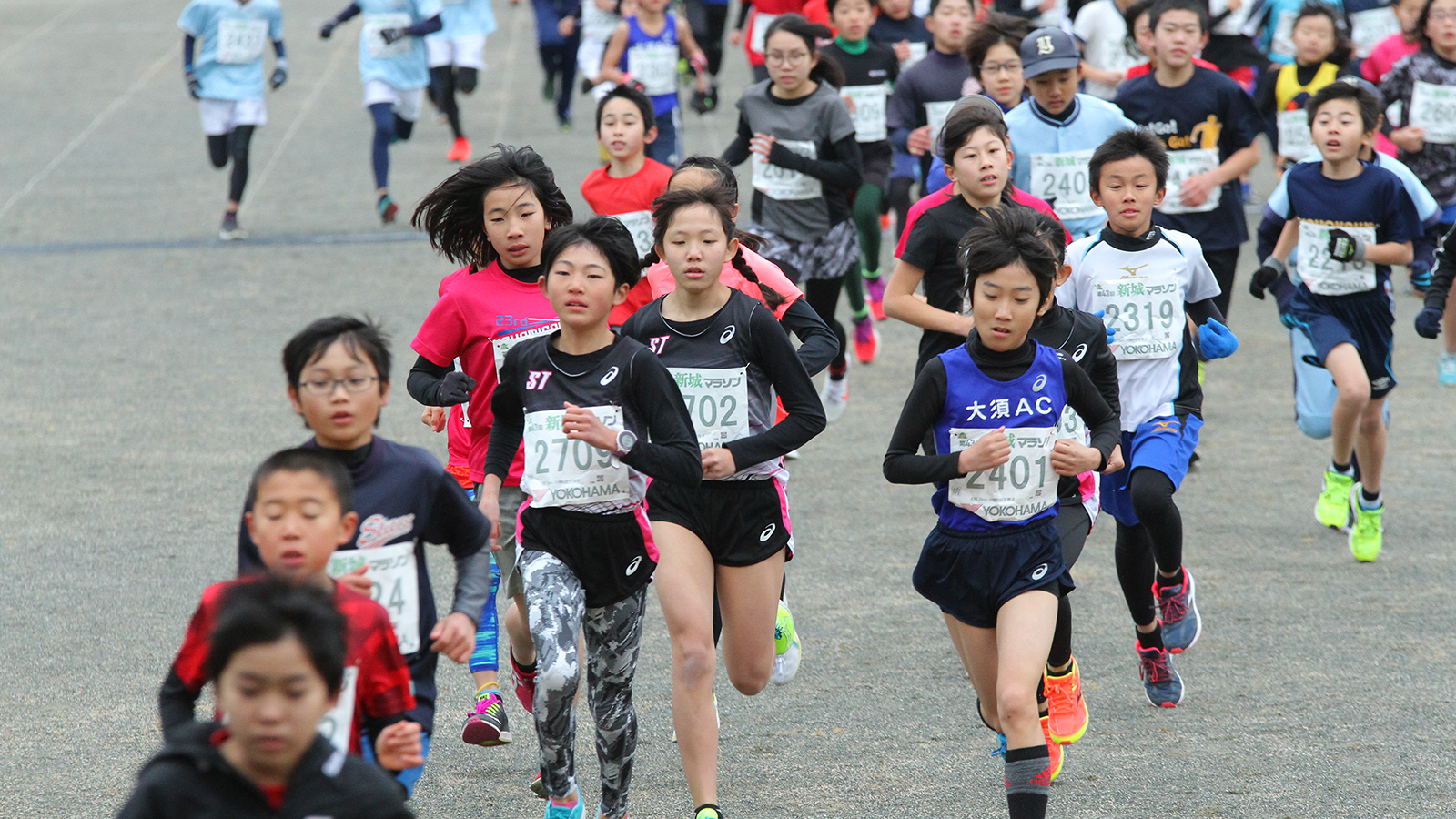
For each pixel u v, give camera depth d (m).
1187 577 20.30
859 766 18.70
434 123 67.81
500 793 18.14
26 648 22.12
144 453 31.42
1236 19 50.22
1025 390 16.41
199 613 11.74
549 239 16.00
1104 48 47.81
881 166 40.06
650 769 18.83
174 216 52.59
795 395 17.31
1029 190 26.39
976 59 29.72
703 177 20.38
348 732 12.06
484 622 18.91
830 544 27.05
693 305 17.69
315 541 11.99
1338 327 26.22
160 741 19.27
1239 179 30.12
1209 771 18.38
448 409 21.19
